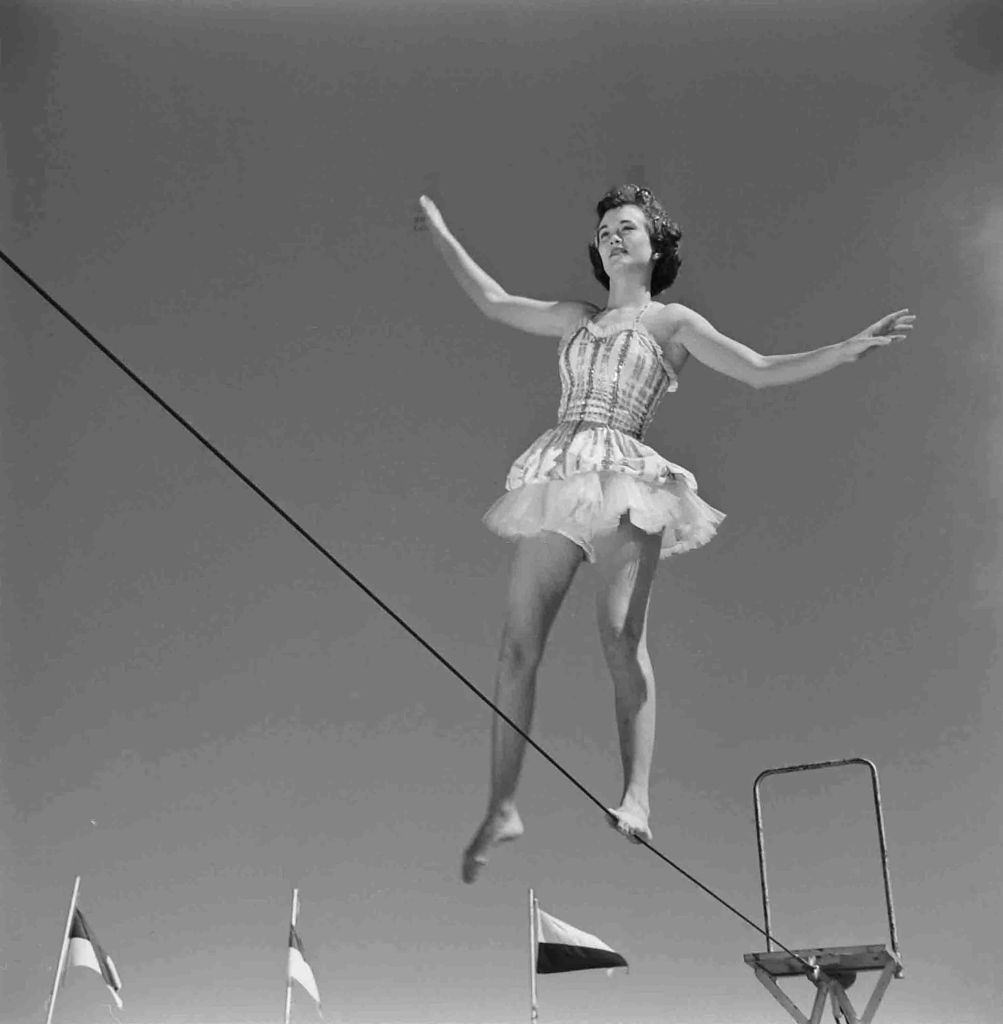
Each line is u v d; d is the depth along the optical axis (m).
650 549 5.20
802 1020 4.88
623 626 5.18
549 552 5.23
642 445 5.16
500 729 5.23
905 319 5.04
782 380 5.12
